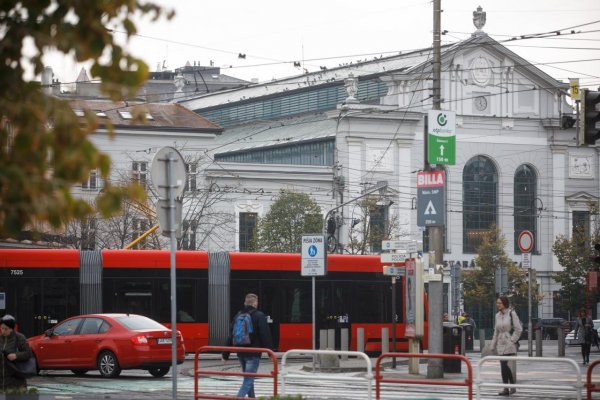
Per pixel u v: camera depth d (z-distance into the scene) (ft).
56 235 223.71
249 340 78.02
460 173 338.54
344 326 170.81
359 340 151.02
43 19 30.04
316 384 108.06
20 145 28.53
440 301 110.22
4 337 72.02
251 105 380.78
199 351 76.64
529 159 346.95
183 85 434.71
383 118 328.70
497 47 343.87
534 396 95.30
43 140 28.58
